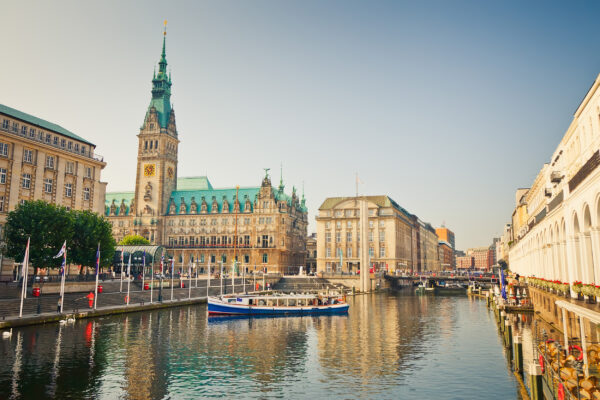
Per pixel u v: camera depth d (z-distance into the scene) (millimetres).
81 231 87062
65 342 49531
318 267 176000
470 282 157125
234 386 36625
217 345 52281
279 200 181500
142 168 191250
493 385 36656
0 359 42000
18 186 94312
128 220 193125
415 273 172625
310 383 37594
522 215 132500
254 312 80688
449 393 34844
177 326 64688
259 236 179875
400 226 184750
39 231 78312
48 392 34000
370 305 100188
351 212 176000
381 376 39656
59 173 104625
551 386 26781
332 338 57625
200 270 183625
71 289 79125
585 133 47875
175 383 37188
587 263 39500
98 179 117500
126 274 114500
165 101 194750
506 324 47188
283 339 56719
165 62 196500
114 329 59219
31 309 62812
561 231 52500
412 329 64938
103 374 38812
